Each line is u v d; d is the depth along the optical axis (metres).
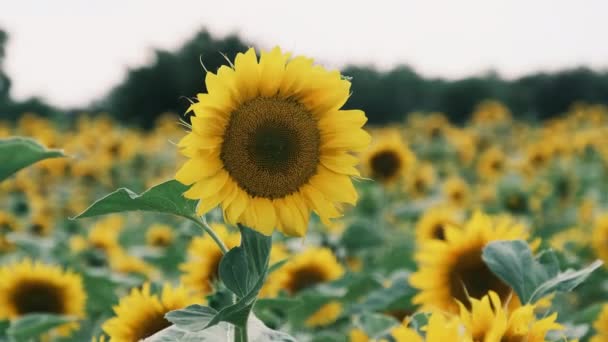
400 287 1.75
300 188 1.25
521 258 1.35
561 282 1.32
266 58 1.23
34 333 1.83
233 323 1.11
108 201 1.15
